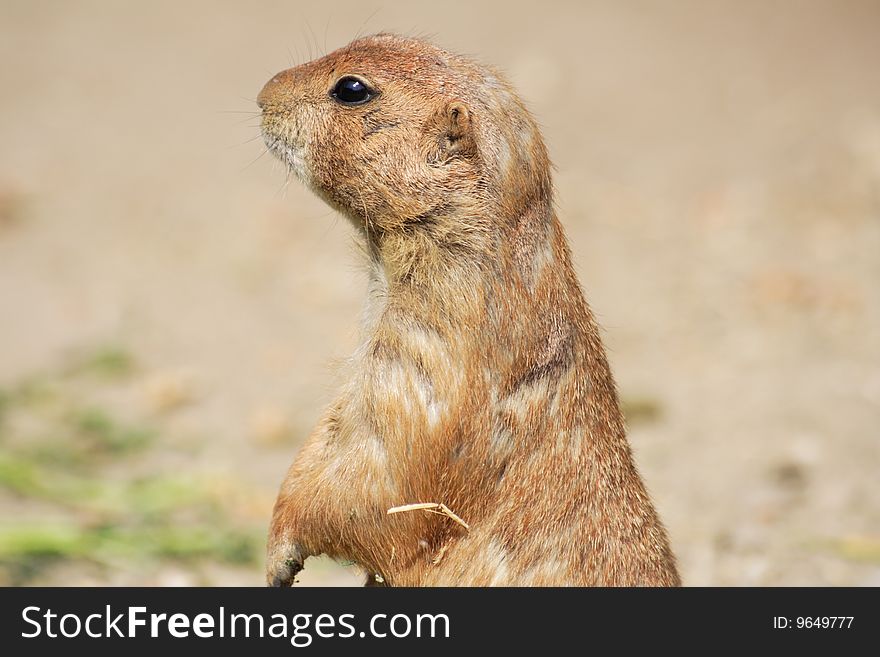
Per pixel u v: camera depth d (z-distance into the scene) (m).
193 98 38.94
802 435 22.05
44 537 17.66
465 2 45.41
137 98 39.12
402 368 11.43
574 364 11.84
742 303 27.25
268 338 26.31
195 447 22.08
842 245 29.56
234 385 24.47
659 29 44.34
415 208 11.57
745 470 21.06
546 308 11.67
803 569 17.78
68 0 47.28
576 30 43.44
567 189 33.16
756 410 23.08
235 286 28.66
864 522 19.33
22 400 23.45
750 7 46.62
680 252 29.81
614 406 12.37
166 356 25.53
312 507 11.70
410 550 11.60
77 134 36.62
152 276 28.98
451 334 11.35
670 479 20.97
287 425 22.70
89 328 26.62
